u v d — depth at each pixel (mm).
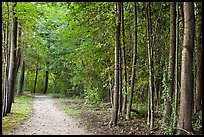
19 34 17406
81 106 21078
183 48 9547
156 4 13891
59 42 25984
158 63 14352
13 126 11836
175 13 11500
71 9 14102
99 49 17422
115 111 12055
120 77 13047
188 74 9445
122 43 14141
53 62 30969
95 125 12367
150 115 11734
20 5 14102
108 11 14258
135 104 16547
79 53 20250
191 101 9484
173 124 9969
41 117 15172
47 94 38281
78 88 29250
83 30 16141
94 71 21594
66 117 15312
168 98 11047
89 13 14203
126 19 14898
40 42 23703
